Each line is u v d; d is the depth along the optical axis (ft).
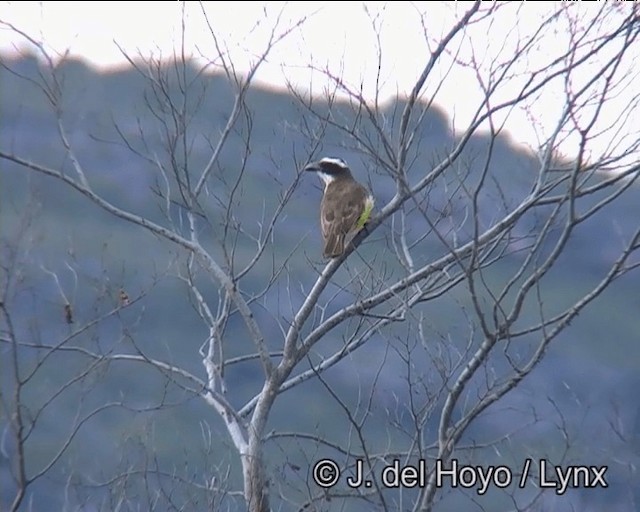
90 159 122.93
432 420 48.98
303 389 73.31
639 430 45.29
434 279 46.73
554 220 42.65
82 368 63.98
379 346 54.85
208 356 48.60
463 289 54.44
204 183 49.80
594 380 73.10
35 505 50.06
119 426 69.21
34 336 56.18
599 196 69.56
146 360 47.34
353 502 43.80
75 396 70.08
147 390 73.31
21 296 54.80
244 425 46.88
